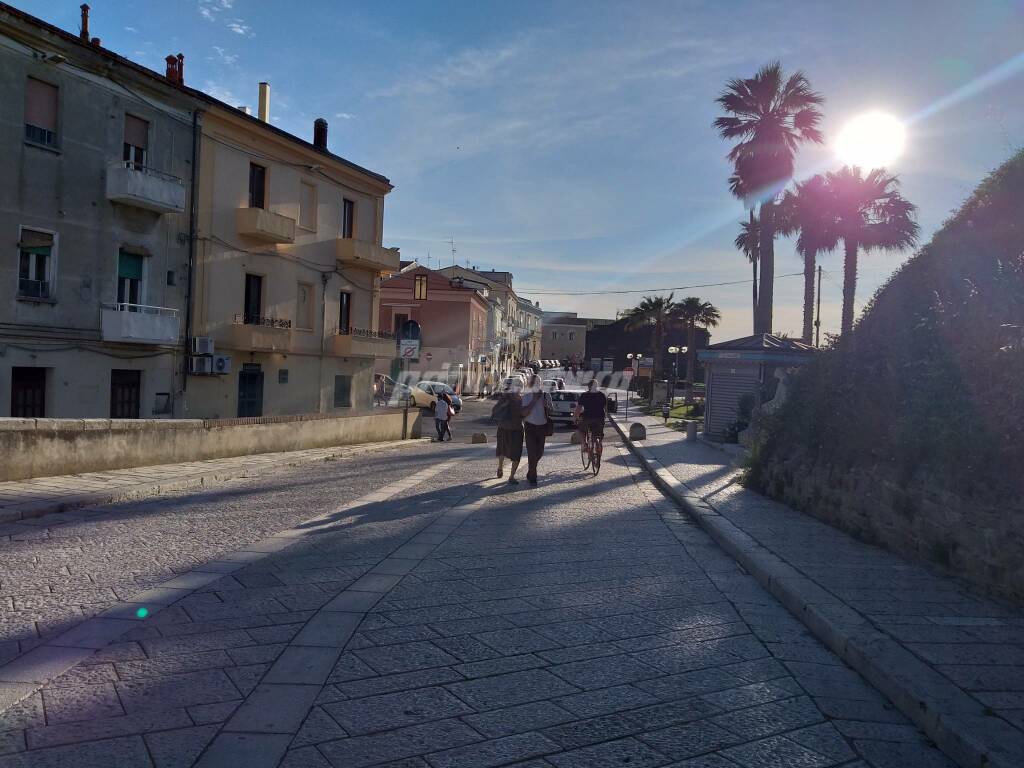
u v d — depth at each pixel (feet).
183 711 12.16
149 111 77.87
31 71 66.74
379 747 11.12
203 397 87.10
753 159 100.58
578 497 38.63
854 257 119.03
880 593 18.78
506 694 13.20
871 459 25.90
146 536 26.27
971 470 19.63
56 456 37.58
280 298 98.12
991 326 20.97
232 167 88.99
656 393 178.81
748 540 25.57
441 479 45.83
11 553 23.02
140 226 77.77
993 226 25.16
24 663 14.08
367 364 118.83
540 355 388.78
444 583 20.65
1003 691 12.64
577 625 17.21
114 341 74.74
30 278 68.44
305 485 42.32
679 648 15.83
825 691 13.74
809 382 34.73
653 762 10.93
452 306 186.19
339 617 17.30
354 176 111.55
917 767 11.03
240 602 18.39
